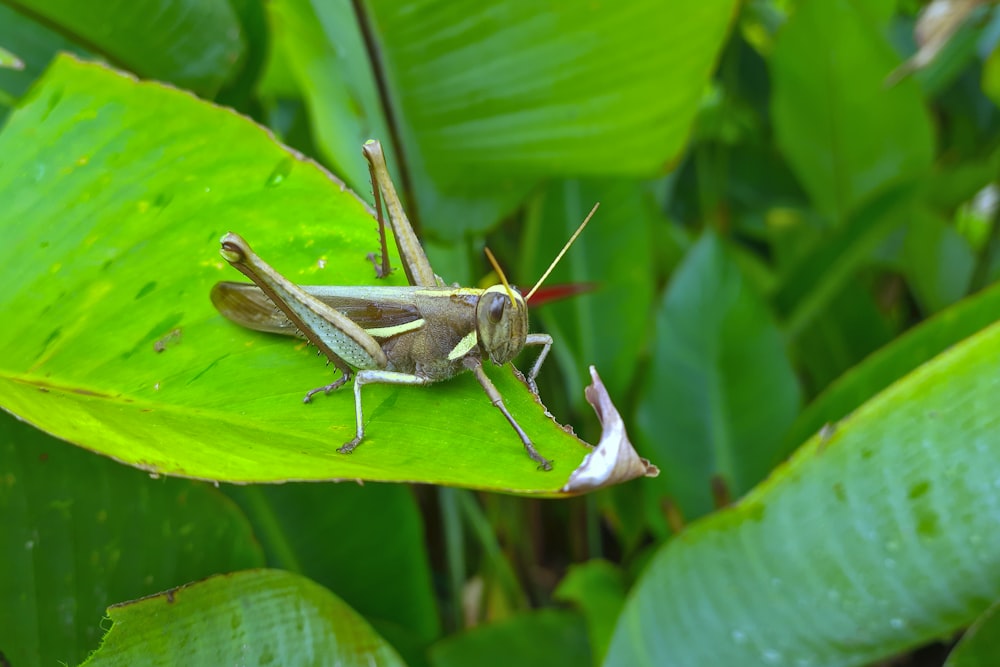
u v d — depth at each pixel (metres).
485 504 0.47
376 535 0.36
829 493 0.31
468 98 0.34
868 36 0.44
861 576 0.31
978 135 0.60
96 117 0.31
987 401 0.30
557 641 0.39
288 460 0.28
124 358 0.30
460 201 0.37
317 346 0.30
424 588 0.38
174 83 0.37
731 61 0.54
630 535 0.45
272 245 0.31
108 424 0.28
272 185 0.32
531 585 0.49
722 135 0.64
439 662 0.37
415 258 0.32
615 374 0.43
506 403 0.30
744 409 0.41
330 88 0.37
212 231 0.31
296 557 0.36
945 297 0.49
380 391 0.30
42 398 0.28
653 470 0.27
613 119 0.34
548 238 0.43
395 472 0.27
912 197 0.42
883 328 0.46
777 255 0.59
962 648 0.30
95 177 0.31
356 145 0.37
